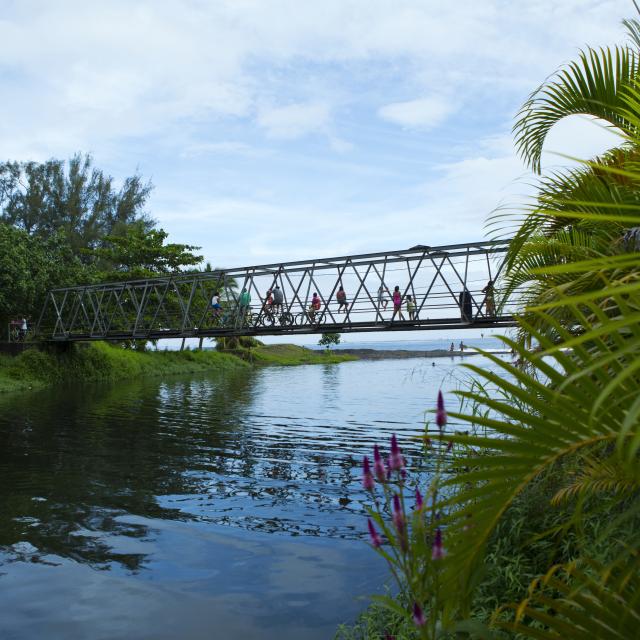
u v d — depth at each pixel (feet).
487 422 5.00
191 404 80.64
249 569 21.07
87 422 61.62
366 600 17.88
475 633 5.70
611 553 9.16
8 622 16.99
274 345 290.56
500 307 16.19
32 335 115.44
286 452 45.32
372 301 68.23
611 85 13.71
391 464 7.10
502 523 14.23
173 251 156.04
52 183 181.68
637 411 3.30
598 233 12.92
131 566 21.50
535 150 15.51
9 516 28.02
